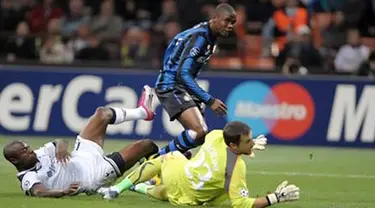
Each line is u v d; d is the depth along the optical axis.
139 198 36.31
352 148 65.81
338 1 78.44
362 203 38.16
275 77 66.25
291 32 72.62
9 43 73.12
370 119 65.94
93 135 36.72
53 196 35.28
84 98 67.12
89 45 72.25
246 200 32.53
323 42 73.75
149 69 66.88
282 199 32.41
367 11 77.56
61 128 67.25
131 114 38.34
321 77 66.19
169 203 35.06
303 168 51.88
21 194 36.84
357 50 70.94
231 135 32.75
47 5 78.44
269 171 49.94
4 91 67.56
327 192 41.72
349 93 66.06
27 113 67.56
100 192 35.81
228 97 66.50
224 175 33.00
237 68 66.81
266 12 76.56
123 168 36.66
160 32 74.19
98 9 81.00
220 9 39.88
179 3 75.56
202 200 34.22
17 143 35.19
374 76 67.44
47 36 72.75
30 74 67.56
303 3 75.19
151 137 66.06
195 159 34.19
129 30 76.06
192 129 39.69
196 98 40.56
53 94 67.44
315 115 66.19
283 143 66.38
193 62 39.81
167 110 40.31
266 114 66.38
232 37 73.19
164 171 35.00
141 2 82.44
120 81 66.94
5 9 78.00
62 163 35.56
